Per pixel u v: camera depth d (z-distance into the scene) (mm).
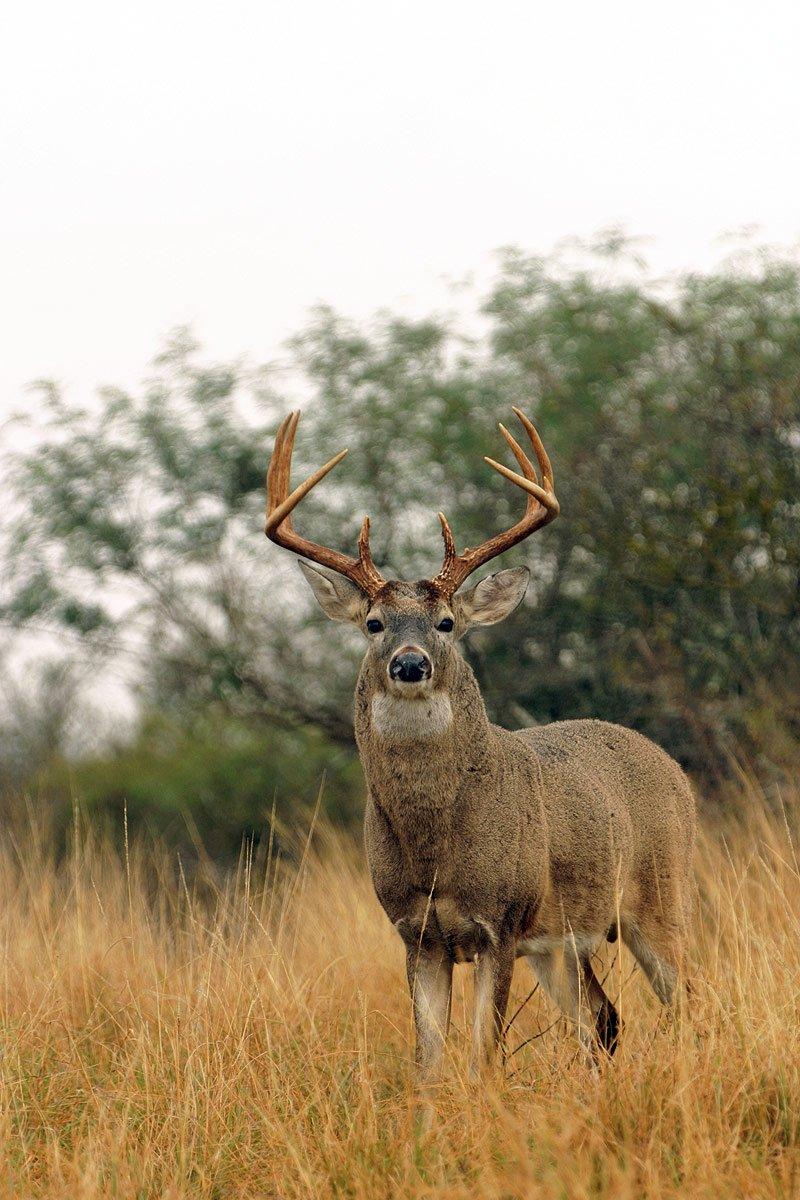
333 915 20172
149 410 38500
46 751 43062
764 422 30516
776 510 28812
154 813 38781
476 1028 14969
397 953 18812
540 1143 11469
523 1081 13602
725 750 26734
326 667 38500
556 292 35156
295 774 38594
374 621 15680
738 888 16922
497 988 15195
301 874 22078
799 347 30625
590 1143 11359
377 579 16062
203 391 38219
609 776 17391
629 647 31766
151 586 38406
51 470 38438
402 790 15102
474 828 15180
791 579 27859
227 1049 14227
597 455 32812
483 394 35750
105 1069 15312
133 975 17766
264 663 38469
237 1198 11922
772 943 14844
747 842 20766
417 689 14797
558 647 33969
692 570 28812
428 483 36094
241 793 38094
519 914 15570
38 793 38656
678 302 33906
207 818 37938
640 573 29969
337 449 36562
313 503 37219
